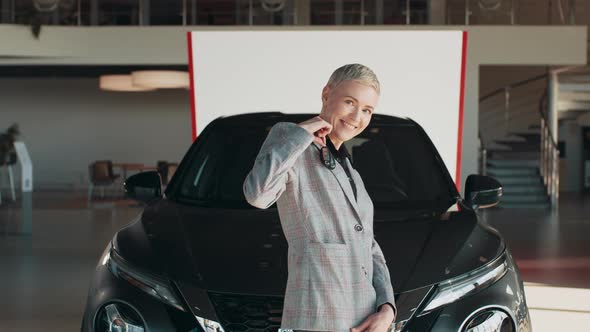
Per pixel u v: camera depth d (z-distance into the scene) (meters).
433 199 3.38
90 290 2.78
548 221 10.11
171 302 2.53
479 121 15.30
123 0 11.70
